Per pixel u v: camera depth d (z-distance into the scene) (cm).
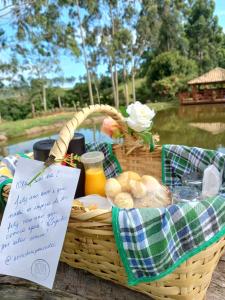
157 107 1198
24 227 41
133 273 37
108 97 1648
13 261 40
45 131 812
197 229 36
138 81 1775
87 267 45
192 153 69
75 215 38
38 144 64
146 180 58
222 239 39
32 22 804
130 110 71
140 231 34
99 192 63
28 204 41
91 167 63
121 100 1605
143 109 71
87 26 1241
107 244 39
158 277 36
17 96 1418
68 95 1680
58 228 39
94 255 41
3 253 40
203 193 57
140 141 74
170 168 73
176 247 36
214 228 37
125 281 42
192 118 801
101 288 45
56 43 1146
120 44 1330
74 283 46
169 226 35
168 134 584
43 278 39
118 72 1669
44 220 40
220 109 978
